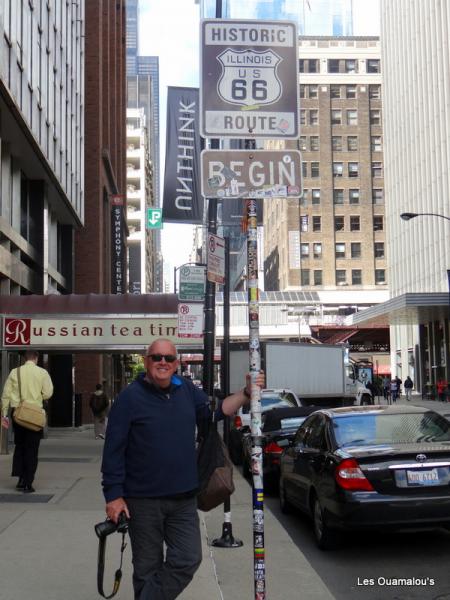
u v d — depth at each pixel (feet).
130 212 333.62
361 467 25.59
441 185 175.52
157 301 60.90
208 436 16.28
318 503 27.96
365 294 313.53
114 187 148.46
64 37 91.56
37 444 37.99
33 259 82.12
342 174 320.50
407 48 202.28
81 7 107.65
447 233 171.42
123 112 191.31
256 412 15.71
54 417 98.68
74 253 115.75
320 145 320.09
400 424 29.48
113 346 59.62
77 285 116.88
